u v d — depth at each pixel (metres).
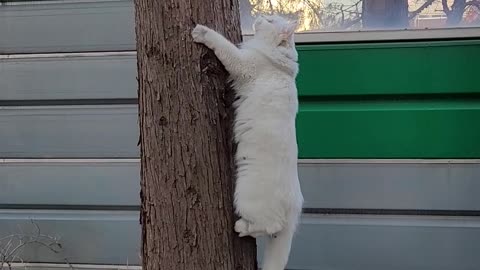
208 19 0.99
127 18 1.58
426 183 1.52
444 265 1.53
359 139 1.52
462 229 1.52
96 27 1.60
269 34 1.13
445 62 1.51
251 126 1.05
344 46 1.52
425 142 1.50
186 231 0.97
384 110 1.51
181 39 0.96
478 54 1.50
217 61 1.01
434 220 1.54
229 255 1.00
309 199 1.56
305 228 1.56
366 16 1.58
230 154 1.04
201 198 0.97
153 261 0.99
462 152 1.50
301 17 1.60
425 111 1.50
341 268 1.56
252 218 1.02
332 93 1.54
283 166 1.06
